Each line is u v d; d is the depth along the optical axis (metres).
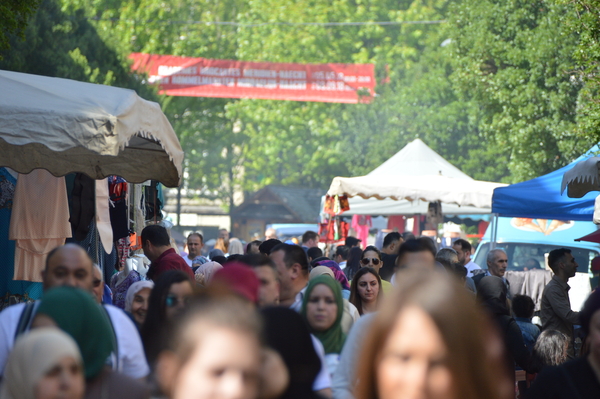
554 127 29.75
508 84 31.62
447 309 2.73
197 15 66.38
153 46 59.69
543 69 30.47
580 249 20.75
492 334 2.94
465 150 47.22
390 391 2.75
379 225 44.41
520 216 17.22
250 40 66.50
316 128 64.81
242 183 77.25
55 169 10.89
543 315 13.41
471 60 33.75
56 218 11.37
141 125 9.66
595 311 5.00
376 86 54.88
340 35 67.75
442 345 2.71
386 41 66.38
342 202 22.44
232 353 2.56
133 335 5.55
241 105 67.38
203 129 65.44
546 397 5.10
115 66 41.12
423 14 65.62
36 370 3.83
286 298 8.20
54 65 33.19
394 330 2.76
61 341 3.93
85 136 8.33
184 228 87.44
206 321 2.62
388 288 10.46
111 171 12.18
